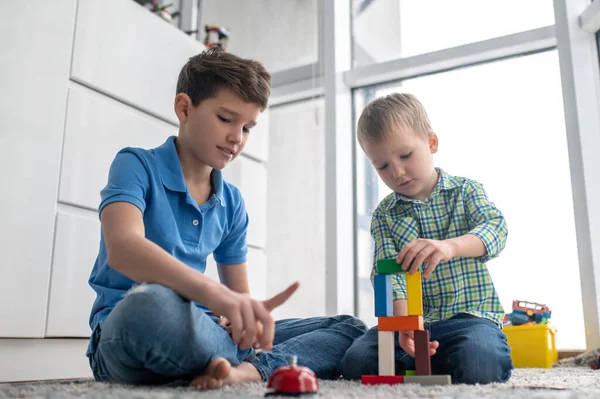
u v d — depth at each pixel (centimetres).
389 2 231
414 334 86
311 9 236
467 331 101
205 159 101
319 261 221
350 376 103
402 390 72
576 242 175
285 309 223
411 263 87
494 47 201
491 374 97
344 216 217
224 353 81
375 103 121
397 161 115
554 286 186
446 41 218
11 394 65
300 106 235
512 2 206
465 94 211
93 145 141
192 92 101
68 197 134
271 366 94
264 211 205
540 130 197
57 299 129
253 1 249
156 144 161
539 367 166
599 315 169
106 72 147
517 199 196
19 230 123
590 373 131
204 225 103
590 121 179
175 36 171
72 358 133
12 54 123
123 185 88
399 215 124
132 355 73
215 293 72
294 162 231
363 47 234
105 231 83
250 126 104
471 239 102
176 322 72
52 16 132
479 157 205
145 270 76
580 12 186
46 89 130
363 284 221
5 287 119
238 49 247
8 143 122
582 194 175
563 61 183
